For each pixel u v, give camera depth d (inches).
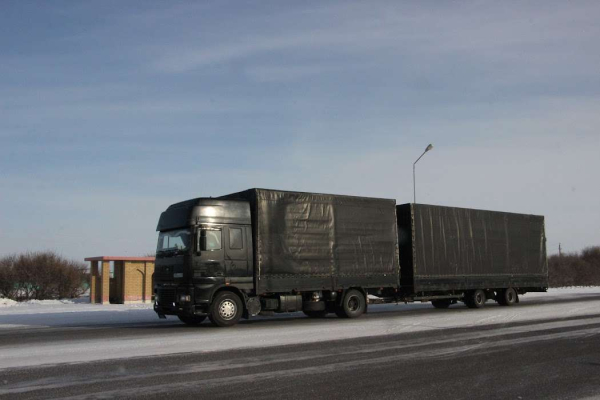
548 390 320.2
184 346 486.9
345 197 764.0
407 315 808.3
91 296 1257.4
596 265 2711.6
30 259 1462.8
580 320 711.7
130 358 423.5
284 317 809.5
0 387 326.0
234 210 670.5
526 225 1037.8
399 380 345.1
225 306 653.3
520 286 1005.2
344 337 546.3
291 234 705.6
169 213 684.7
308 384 333.7
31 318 835.4
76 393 311.6
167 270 668.1
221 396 304.8
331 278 734.5
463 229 917.8
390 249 800.3
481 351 456.4
